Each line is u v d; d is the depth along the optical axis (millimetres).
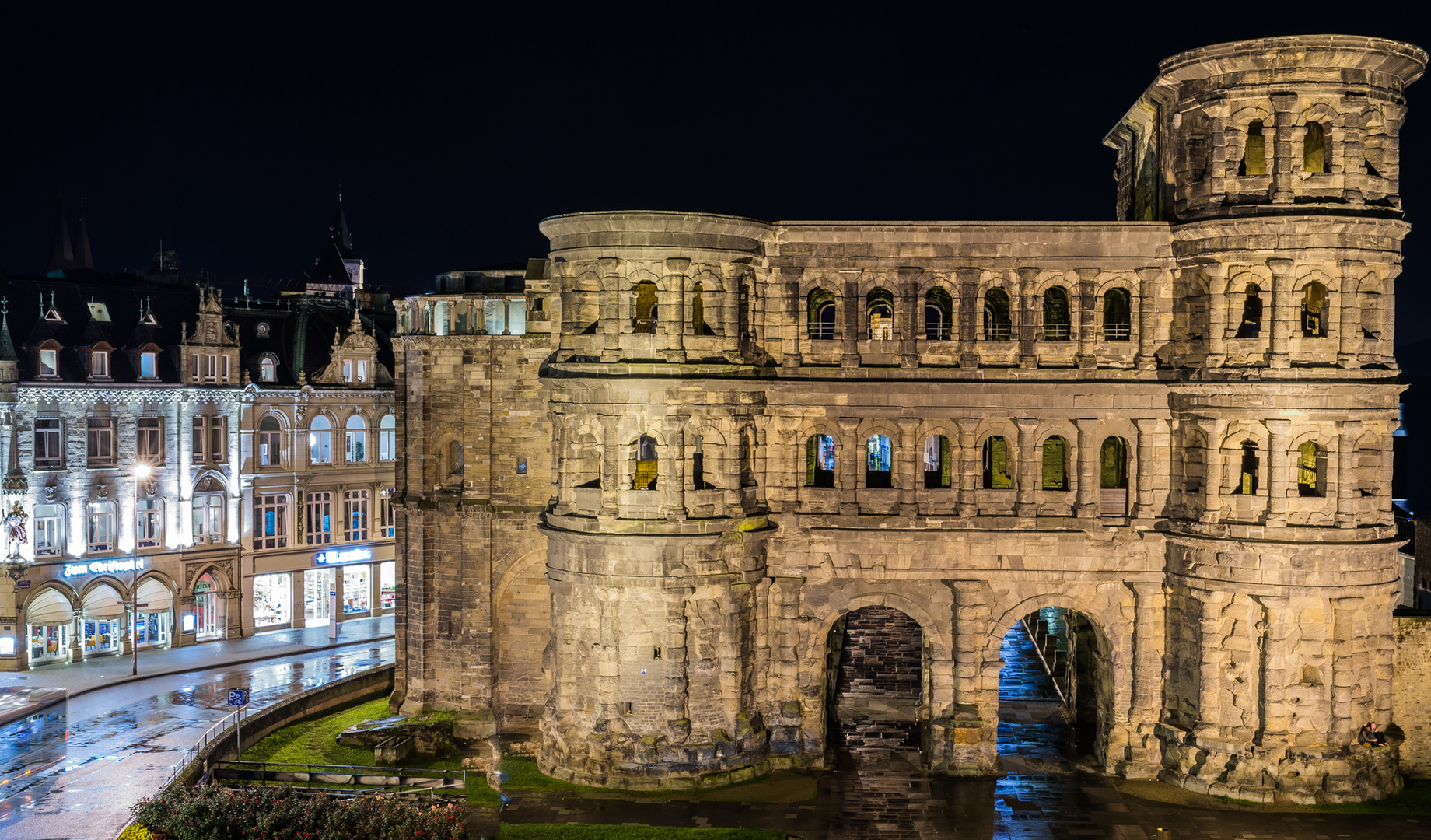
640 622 52969
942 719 55750
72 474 81938
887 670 73938
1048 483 61938
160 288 91312
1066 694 64812
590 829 47844
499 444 61031
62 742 63688
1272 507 51000
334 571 96188
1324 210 50094
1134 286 54375
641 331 55062
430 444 62031
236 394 89938
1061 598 55125
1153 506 54500
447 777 52312
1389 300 51781
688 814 50031
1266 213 50469
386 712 63188
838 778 54594
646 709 53062
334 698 65438
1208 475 52281
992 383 54094
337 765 51969
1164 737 54312
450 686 61781
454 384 61562
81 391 82188
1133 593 55062
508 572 61094
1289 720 51625
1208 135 52625
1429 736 54094
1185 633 53656
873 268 55000
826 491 55781
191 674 79875
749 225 53375
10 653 79625
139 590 85250
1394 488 86938
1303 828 48656
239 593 90438
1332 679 51438
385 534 99750
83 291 86875
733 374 52906
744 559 54375
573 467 54406
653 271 52906
